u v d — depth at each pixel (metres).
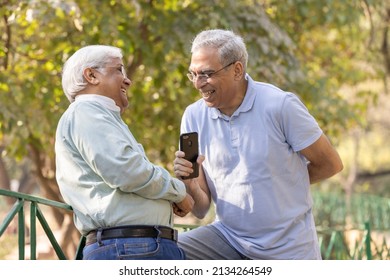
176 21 10.77
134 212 4.80
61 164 4.95
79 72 5.02
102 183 4.81
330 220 17.56
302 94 11.79
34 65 11.37
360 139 30.11
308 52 15.12
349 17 12.80
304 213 5.81
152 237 4.87
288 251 5.74
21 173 21.20
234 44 5.54
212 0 10.88
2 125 10.66
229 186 5.75
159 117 12.15
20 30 11.42
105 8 10.32
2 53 10.86
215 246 5.89
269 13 12.38
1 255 14.38
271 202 5.64
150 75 11.36
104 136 4.74
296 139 5.58
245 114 5.62
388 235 16.20
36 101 11.14
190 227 7.29
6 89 10.81
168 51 10.67
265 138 5.58
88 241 4.93
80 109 4.86
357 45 15.31
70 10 9.64
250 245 5.72
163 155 12.49
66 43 10.91
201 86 5.53
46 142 11.70
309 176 6.00
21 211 5.25
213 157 5.78
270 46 10.97
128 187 4.74
